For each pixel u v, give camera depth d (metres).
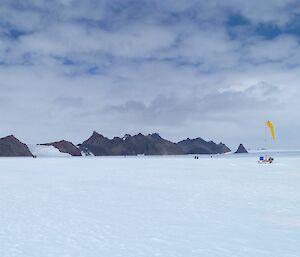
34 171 44.50
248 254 8.84
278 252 8.99
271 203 16.55
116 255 8.84
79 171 43.72
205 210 14.82
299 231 11.16
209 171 40.81
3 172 42.75
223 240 10.13
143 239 10.29
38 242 10.04
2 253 9.05
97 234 10.91
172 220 12.88
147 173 38.56
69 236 10.67
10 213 14.44
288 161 71.31
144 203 16.83
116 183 27.00
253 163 64.81
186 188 23.14
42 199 18.50
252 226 11.85
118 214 14.07
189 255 8.81
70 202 17.34
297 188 22.58
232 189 22.33
